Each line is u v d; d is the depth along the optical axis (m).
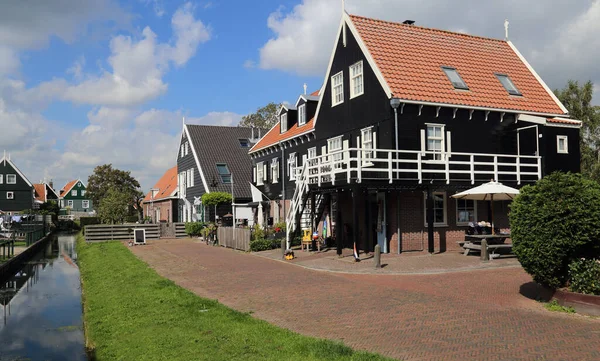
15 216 48.41
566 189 10.38
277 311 10.71
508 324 9.07
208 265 19.22
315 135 26.08
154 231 37.84
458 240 20.97
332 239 23.78
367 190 19.75
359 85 22.00
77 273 23.72
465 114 21.14
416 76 20.83
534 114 22.28
